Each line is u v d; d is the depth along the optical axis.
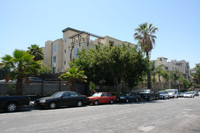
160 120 8.54
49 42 42.12
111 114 10.27
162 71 47.31
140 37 28.75
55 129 6.41
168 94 28.89
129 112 11.22
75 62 23.56
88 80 22.89
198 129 6.76
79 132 6.02
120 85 22.70
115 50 20.06
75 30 39.47
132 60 20.16
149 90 24.80
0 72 31.28
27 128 6.54
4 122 7.68
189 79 78.38
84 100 15.38
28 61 13.77
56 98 13.30
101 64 19.53
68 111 11.59
